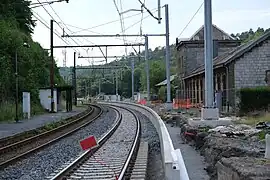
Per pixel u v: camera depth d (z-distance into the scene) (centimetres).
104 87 13625
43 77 6128
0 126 3086
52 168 1529
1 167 1522
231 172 805
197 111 3588
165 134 1590
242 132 1594
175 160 928
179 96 6278
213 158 1185
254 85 3425
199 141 1588
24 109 3909
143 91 9769
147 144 2128
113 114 5081
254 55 3422
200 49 5831
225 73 3588
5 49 4662
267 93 2975
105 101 10388
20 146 2134
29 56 5231
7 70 4434
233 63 3428
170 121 2923
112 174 1329
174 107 4322
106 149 1975
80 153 1883
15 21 5731
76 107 7269
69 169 1405
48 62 6744
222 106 3434
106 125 3466
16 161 1669
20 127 2997
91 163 1556
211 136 1474
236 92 3069
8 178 1359
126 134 2667
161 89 7425
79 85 14012
